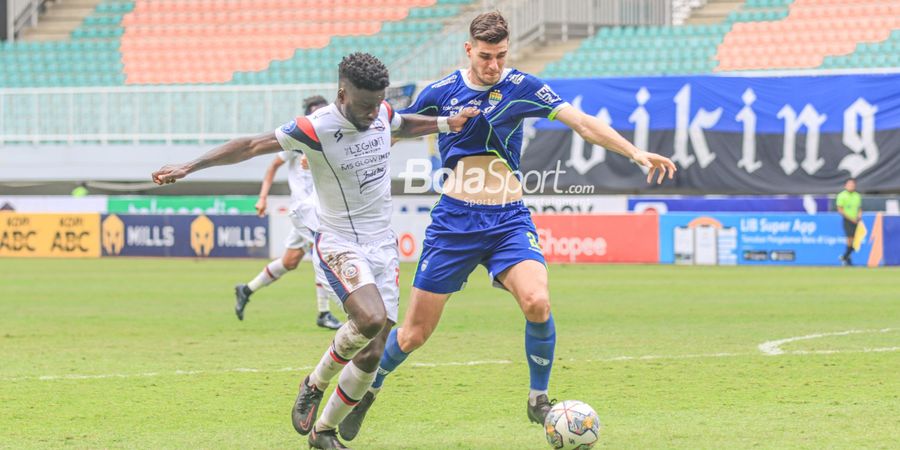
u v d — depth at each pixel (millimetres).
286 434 22578
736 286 59656
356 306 19734
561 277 66750
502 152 22172
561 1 108875
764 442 21141
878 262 73875
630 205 80500
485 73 21844
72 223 89250
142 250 88312
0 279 67500
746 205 79250
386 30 115875
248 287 43094
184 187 99750
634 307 48906
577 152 78812
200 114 98688
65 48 120000
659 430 22422
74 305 51500
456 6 115938
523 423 23516
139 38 121000
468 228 21750
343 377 20547
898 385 27625
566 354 33938
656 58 104375
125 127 100625
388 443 21688
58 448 21203
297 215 41156
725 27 105625
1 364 32625
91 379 29688
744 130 78750
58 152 100062
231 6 122250
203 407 25562
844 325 41344
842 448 20484
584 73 104312
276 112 96000
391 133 21438
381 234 21188
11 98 102500
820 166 77250
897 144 75500
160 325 43062
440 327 41594
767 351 34219
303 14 119812
